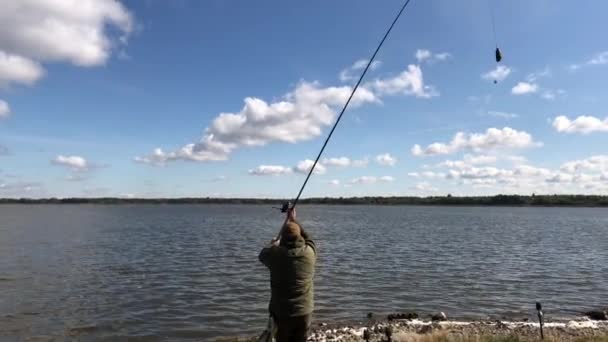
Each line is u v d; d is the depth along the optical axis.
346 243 50.00
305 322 6.05
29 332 16.81
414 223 96.69
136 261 34.97
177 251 41.97
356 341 14.83
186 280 26.72
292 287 6.02
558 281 27.33
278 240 6.43
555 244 51.56
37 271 30.05
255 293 23.09
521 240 56.59
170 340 15.91
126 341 15.81
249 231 71.06
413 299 22.02
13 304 20.84
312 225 86.12
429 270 30.83
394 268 31.50
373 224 91.31
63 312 19.50
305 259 6.08
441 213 178.12
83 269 30.94
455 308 20.38
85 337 16.30
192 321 18.16
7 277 27.73
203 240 54.03
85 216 136.75
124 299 21.83
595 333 15.40
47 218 119.62
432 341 11.87
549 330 16.06
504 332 15.60
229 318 18.56
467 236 62.25
